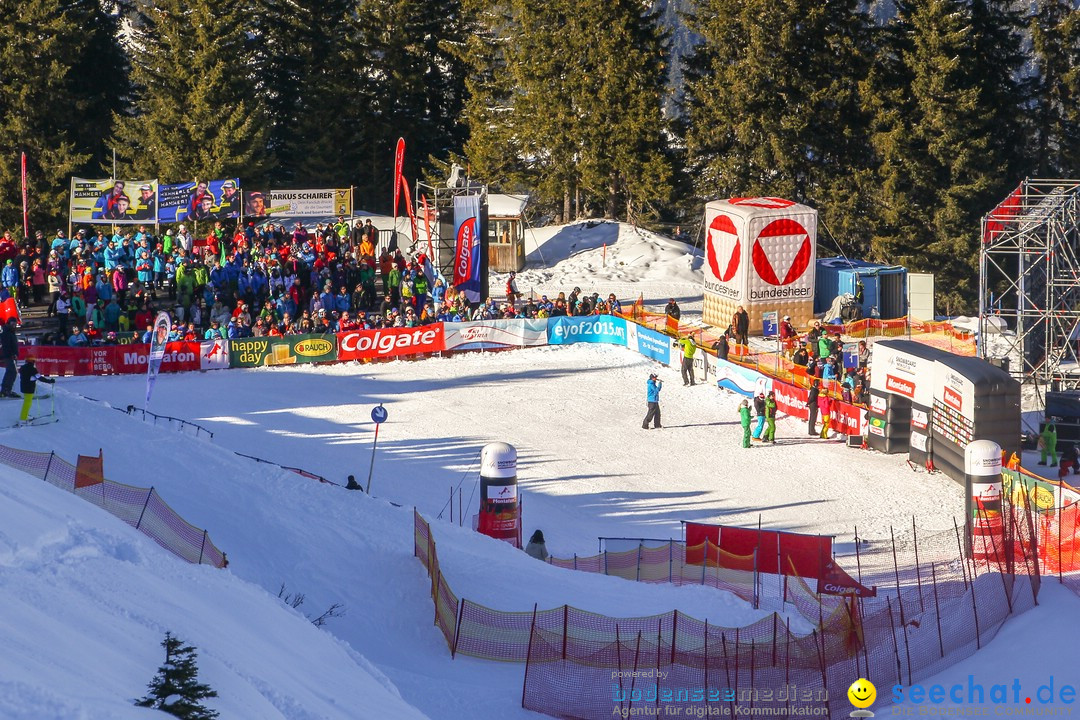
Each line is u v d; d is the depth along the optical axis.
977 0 87.00
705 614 25.55
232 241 60.66
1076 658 21.36
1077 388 47.88
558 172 87.81
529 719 19.45
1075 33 86.94
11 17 78.25
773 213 58.50
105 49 86.50
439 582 24.38
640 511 37.66
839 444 45.09
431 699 19.66
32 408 37.19
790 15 82.94
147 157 80.25
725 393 50.78
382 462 41.12
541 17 85.75
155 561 18.86
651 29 85.50
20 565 16.12
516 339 56.22
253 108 81.38
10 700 10.84
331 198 63.56
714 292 61.31
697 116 85.81
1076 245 57.50
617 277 70.06
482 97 90.12
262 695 13.88
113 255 55.28
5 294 51.75
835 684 21.41
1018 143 88.88
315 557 26.98
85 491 25.22
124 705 11.68
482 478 33.25
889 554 33.41
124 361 50.62
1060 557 28.12
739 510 37.91
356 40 92.06
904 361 43.25
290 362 52.78
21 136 78.38
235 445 41.75
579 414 47.59
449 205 67.69
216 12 80.44
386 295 58.38
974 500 30.72
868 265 64.75
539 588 26.69
